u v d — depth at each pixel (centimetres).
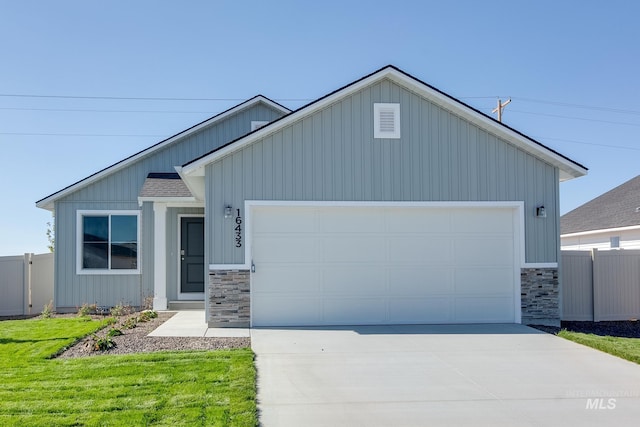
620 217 2081
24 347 941
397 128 1184
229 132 1688
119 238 1566
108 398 645
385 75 1167
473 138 1202
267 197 1148
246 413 598
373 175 1175
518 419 614
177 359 835
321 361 854
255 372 784
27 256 1588
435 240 1204
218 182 1141
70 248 1555
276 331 1095
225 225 1139
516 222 1212
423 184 1186
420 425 595
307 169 1160
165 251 1507
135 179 1592
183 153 1656
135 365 798
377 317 1184
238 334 1060
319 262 1175
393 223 1196
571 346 972
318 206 1162
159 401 633
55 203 1560
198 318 1296
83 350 919
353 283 1181
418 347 957
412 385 733
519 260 1206
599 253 1341
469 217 1213
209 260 1134
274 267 1163
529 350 941
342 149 1169
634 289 1354
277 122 1140
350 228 1186
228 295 1138
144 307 1513
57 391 671
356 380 754
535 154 1210
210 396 652
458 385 736
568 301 1325
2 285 1568
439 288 1202
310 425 591
